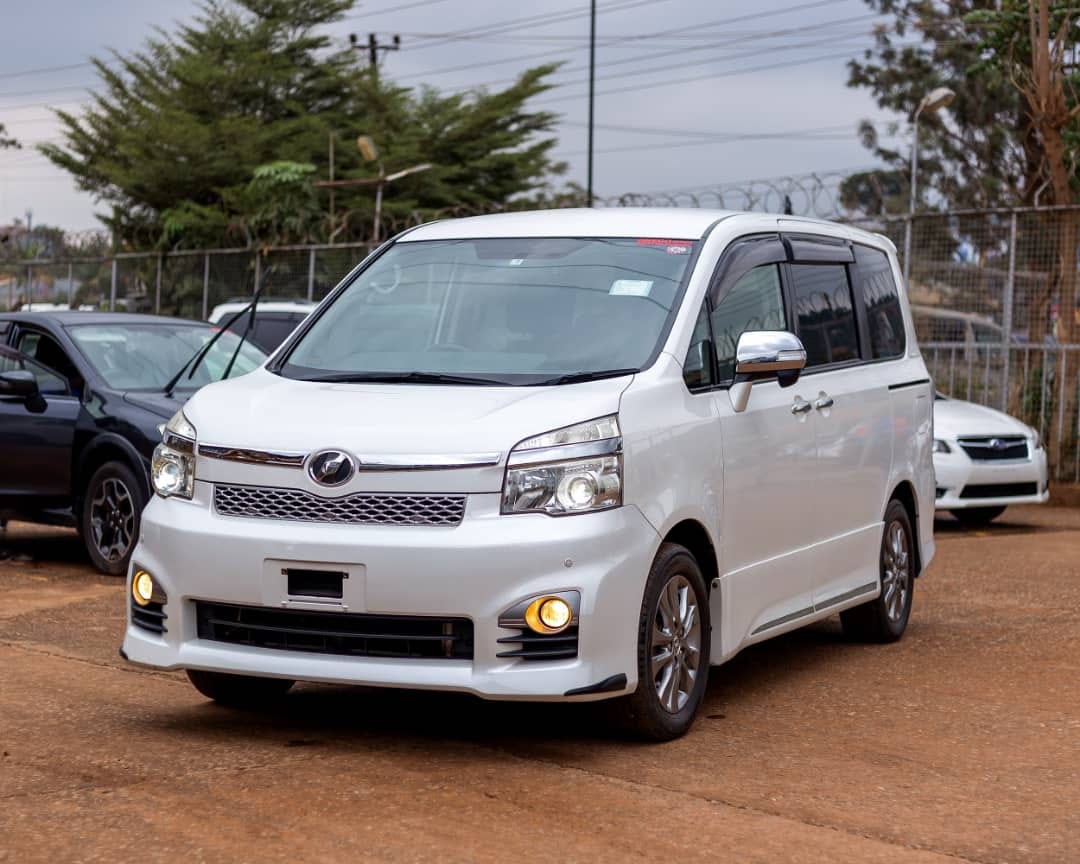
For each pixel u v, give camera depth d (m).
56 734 5.81
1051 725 6.31
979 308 17.64
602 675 5.37
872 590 7.95
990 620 9.04
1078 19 20.00
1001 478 14.08
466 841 4.54
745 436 6.42
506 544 5.26
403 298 6.66
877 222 18.08
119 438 9.98
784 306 7.14
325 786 5.11
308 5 49.00
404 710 6.35
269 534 5.45
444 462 5.34
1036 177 19.00
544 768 5.41
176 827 4.62
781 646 8.20
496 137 52.09
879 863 4.45
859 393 7.75
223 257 25.12
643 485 5.59
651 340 6.11
